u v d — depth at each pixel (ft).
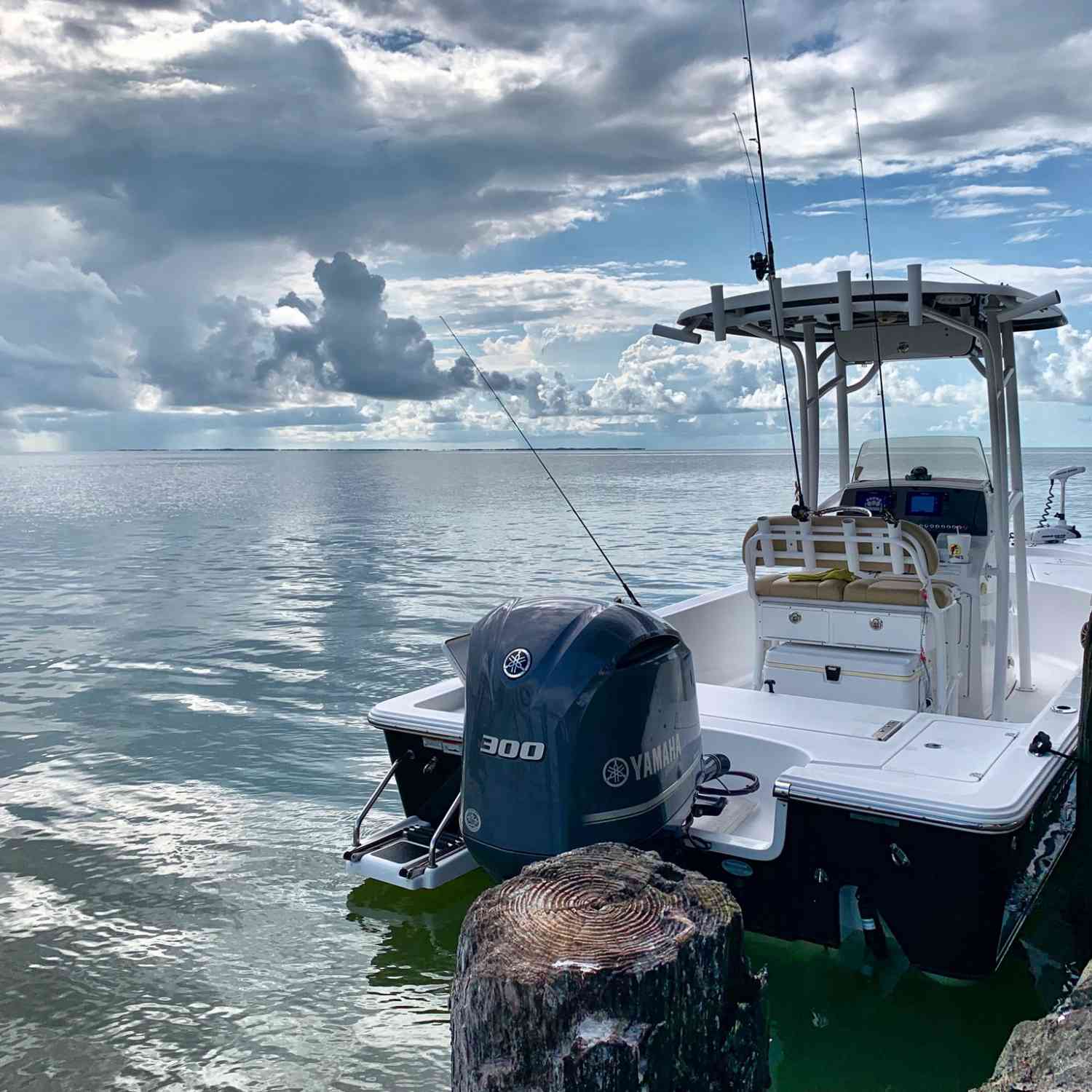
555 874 6.34
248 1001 9.90
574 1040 5.20
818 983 9.92
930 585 12.46
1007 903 9.11
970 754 9.97
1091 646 10.57
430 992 10.07
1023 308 13.35
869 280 13.28
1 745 18.62
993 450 14.21
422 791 11.86
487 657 8.95
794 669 13.02
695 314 14.94
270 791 16.05
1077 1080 5.91
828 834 9.15
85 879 12.73
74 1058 8.97
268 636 28.96
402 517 80.69
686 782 9.39
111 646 27.96
